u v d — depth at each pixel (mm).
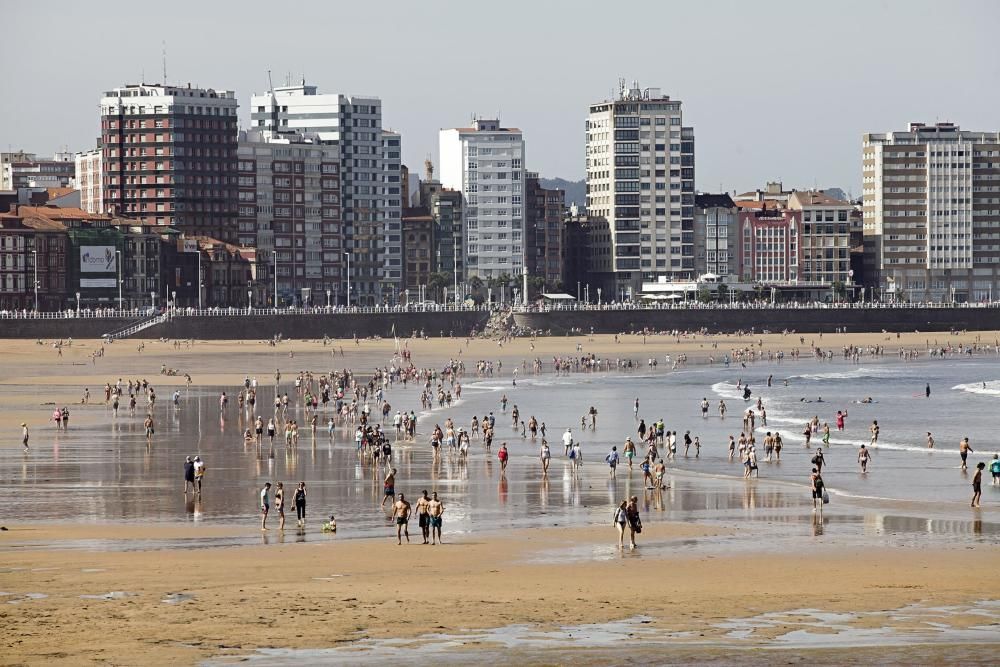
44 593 137375
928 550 168625
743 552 166750
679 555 164000
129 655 115062
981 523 193625
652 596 138250
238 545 171375
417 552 165250
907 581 146625
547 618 128375
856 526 190250
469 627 124875
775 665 112812
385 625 125188
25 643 118500
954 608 133125
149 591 138625
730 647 118188
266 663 113250
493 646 118375
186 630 122938
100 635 121188
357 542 174625
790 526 190250
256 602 133875
